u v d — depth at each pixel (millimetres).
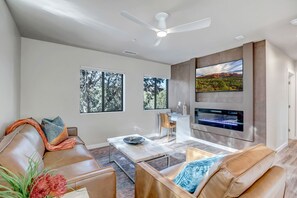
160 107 5371
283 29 2676
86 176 1279
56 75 3398
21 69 3027
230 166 903
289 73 4445
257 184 977
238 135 3514
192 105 4570
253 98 3301
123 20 2428
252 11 2133
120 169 2727
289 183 2254
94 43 3416
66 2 1977
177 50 3863
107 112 4098
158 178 1198
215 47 3629
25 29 2744
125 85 4402
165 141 4398
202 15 2246
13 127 2062
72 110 3596
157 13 2205
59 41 3291
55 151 2264
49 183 743
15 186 759
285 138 4012
